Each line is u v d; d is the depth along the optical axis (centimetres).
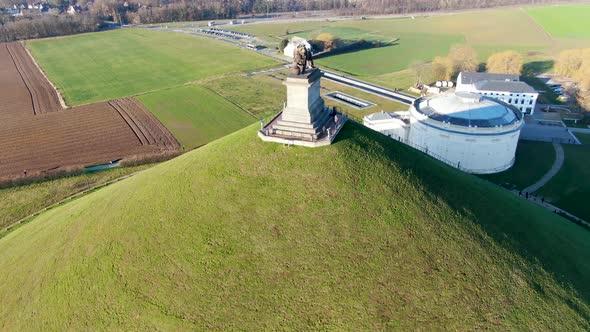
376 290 3328
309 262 3541
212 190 4356
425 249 3653
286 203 4047
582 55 14912
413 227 3834
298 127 4638
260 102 12875
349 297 3284
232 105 12588
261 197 4144
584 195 7144
